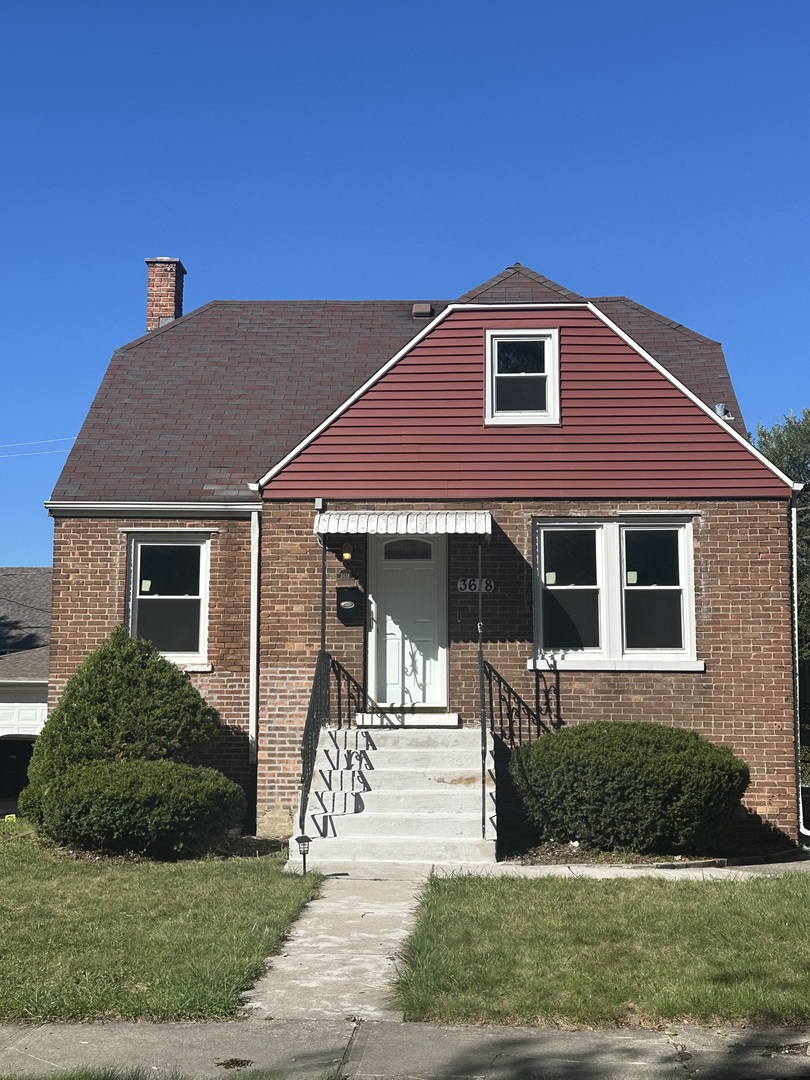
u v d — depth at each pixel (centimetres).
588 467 1552
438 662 1562
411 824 1318
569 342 1577
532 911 981
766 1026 727
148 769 1349
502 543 1550
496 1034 716
